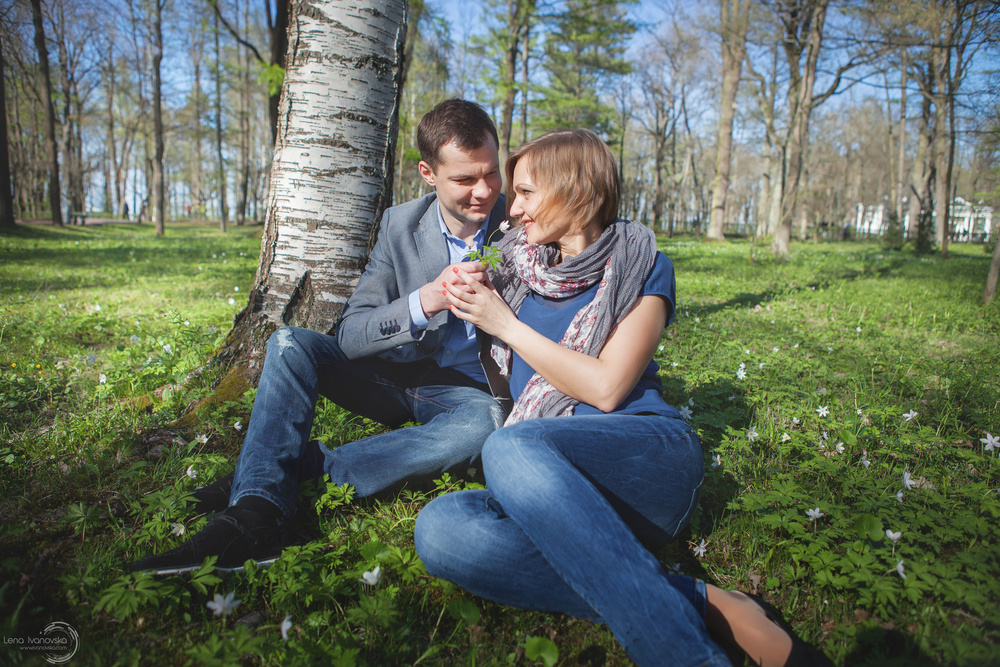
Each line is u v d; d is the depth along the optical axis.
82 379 3.46
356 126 3.07
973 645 1.35
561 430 1.53
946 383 3.60
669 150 48.81
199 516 1.84
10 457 2.31
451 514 1.53
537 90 25.55
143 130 37.53
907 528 1.85
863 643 1.46
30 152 41.44
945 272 11.65
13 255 12.11
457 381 2.28
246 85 33.94
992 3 8.73
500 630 1.56
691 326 5.40
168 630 1.51
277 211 3.10
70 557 1.77
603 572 1.30
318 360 2.06
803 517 1.94
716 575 1.80
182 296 6.79
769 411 3.10
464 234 2.29
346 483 2.03
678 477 1.64
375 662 1.42
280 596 1.52
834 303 7.20
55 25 30.08
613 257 1.70
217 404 2.82
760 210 39.41
